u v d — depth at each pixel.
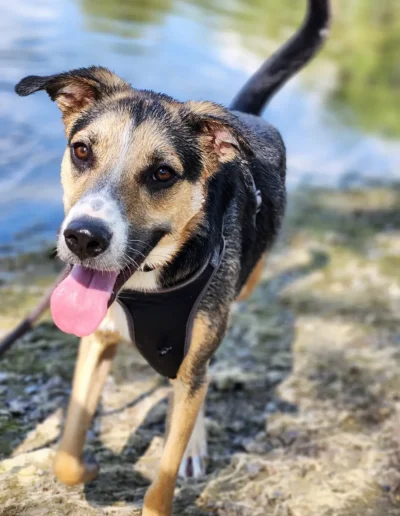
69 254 0.61
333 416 0.96
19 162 1.52
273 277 1.35
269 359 1.08
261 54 2.38
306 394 1.00
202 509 0.77
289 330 1.17
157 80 1.96
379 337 1.18
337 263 1.43
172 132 0.67
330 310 1.25
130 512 0.73
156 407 0.92
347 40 3.06
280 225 0.95
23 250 1.29
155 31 2.43
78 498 0.74
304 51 1.02
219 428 0.91
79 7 2.54
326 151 1.99
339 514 0.78
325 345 1.13
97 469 0.78
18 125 1.62
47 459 0.79
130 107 0.68
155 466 0.82
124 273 0.64
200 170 0.69
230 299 0.74
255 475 0.83
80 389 0.75
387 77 2.68
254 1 3.18
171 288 0.68
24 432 0.83
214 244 0.69
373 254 1.49
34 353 0.99
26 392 0.90
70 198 0.66
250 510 0.77
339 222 1.63
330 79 2.56
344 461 0.87
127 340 0.73
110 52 2.11
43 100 1.74
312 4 1.00
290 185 1.79
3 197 1.43
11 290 1.15
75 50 2.05
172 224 0.66
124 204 0.62
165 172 0.65
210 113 0.70
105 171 0.63
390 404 0.99
